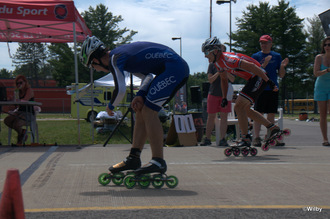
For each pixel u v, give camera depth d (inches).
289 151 233.9
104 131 450.9
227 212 97.3
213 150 244.4
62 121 878.4
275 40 1831.9
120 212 97.8
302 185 130.2
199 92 430.3
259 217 92.8
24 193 120.1
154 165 128.6
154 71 139.4
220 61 205.0
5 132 467.2
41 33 378.0
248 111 221.1
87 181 139.6
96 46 138.6
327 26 277.6
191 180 140.1
